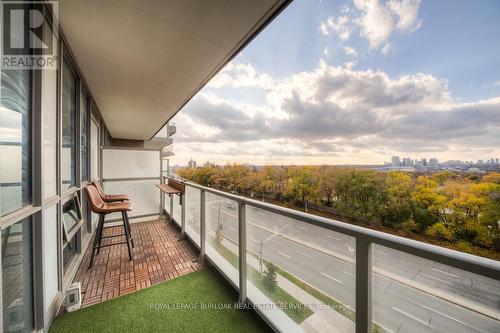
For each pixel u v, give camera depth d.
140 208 4.42
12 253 1.13
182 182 3.38
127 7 1.40
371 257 0.93
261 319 1.56
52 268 1.61
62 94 1.84
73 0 1.32
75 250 2.44
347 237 1.06
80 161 2.47
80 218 2.45
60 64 1.69
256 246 1.69
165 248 2.98
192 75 2.43
